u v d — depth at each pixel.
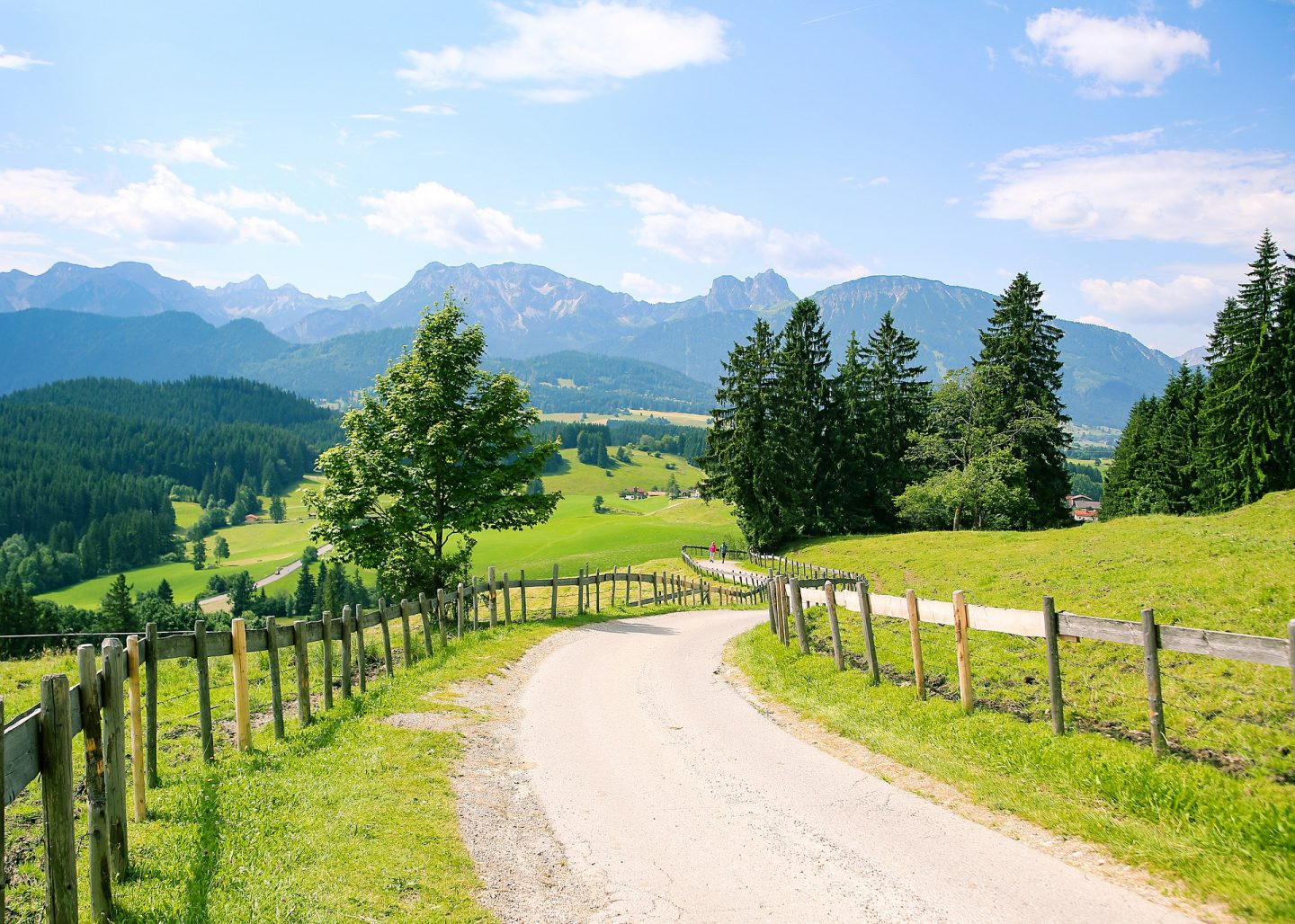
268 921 6.11
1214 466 59.31
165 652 9.91
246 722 11.22
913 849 7.85
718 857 7.89
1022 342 64.19
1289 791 8.08
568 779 10.52
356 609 15.59
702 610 37.94
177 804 8.70
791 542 65.38
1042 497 64.56
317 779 9.72
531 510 29.09
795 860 7.71
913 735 11.58
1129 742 9.96
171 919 6.07
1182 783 8.45
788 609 20.19
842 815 8.91
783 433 63.28
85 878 6.91
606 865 7.77
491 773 10.73
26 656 25.23
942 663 15.78
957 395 63.44
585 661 20.36
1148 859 7.25
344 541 27.14
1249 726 10.23
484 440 28.58
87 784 6.23
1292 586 18.38
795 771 10.67
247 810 8.53
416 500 27.02
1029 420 61.22
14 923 6.07
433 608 24.77
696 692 16.23
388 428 28.03
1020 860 7.49
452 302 28.89
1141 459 81.06
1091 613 20.25
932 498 63.44
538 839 8.48
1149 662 9.48
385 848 7.71
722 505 149.62
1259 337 53.88
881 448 70.88
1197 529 31.00
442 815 8.82
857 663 16.64
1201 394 70.06
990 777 9.63
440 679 16.62
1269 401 52.88
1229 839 7.33
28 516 194.62
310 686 16.67
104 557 168.25
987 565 35.25
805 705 14.33
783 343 71.06
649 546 94.19
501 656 20.06
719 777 10.51
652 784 10.27
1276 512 32.50
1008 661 15.42
